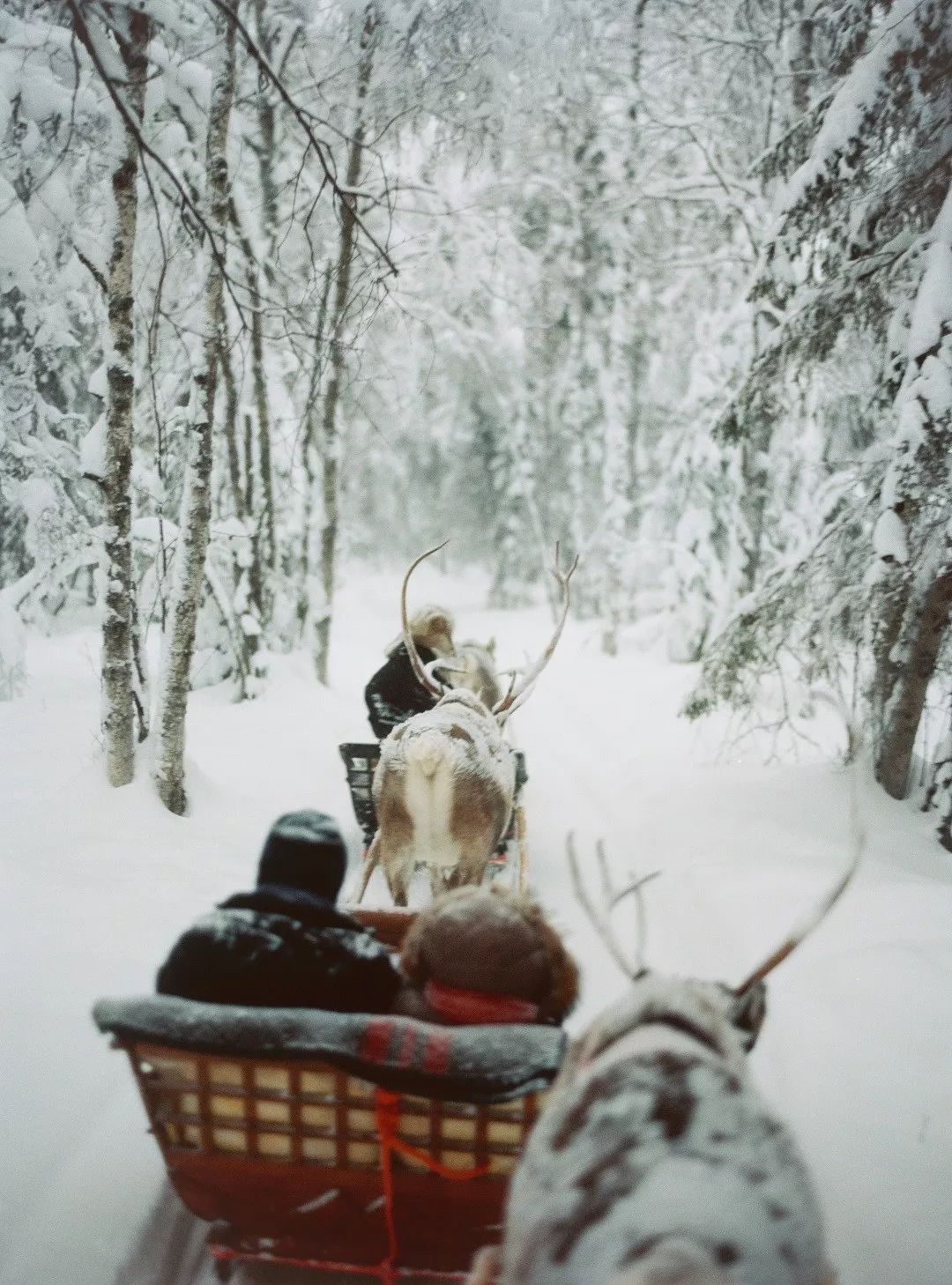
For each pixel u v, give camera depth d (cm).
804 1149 369
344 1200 292
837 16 750
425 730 537
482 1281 198
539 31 923
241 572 1255
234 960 277
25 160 714
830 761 828
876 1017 456
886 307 748
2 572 1559
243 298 1077
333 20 976
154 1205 334
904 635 749
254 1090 278
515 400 2538
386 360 1373
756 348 1309
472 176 1295
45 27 658
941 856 673
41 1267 304
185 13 712
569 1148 180
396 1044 252
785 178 844
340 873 294
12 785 771
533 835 798
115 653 695
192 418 668
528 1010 274
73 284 1116
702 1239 151
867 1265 310
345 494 2847
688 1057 193
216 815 738
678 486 1845
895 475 643
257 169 1263
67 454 1384
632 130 1633
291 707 1178
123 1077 407
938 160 662
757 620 805
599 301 2202
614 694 1448
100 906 564
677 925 592
